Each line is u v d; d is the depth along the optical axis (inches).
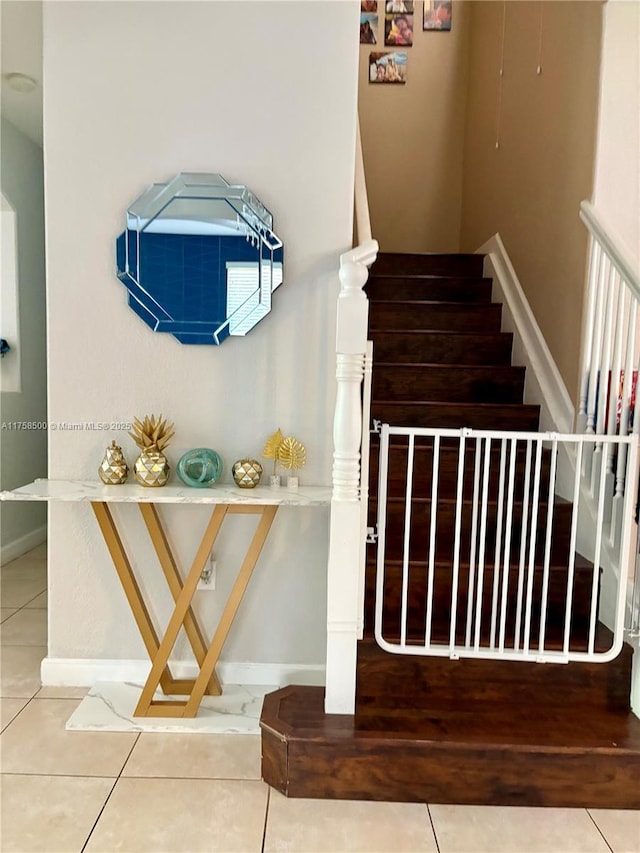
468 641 70.7
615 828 63.3
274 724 67.7
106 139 81.4
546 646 73.8
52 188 81.7
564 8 104.0
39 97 115.3
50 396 84.3
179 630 82.3
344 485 68.1
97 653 87.6
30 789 65.9
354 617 69.4
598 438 68.7
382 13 168.4
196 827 61.4
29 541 151.1
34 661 94.6
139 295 82.4
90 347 83.9
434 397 114.3
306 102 81.6
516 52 129.6
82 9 79.8
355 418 67.8
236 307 82.8
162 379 84.5
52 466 85.1
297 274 83.4
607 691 74.0
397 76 169.5
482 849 59.8
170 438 84.1
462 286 135.9
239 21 80.5
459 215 172.7
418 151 171.3
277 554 86.5
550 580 82.8
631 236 92.1
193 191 81.6
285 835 60.7
